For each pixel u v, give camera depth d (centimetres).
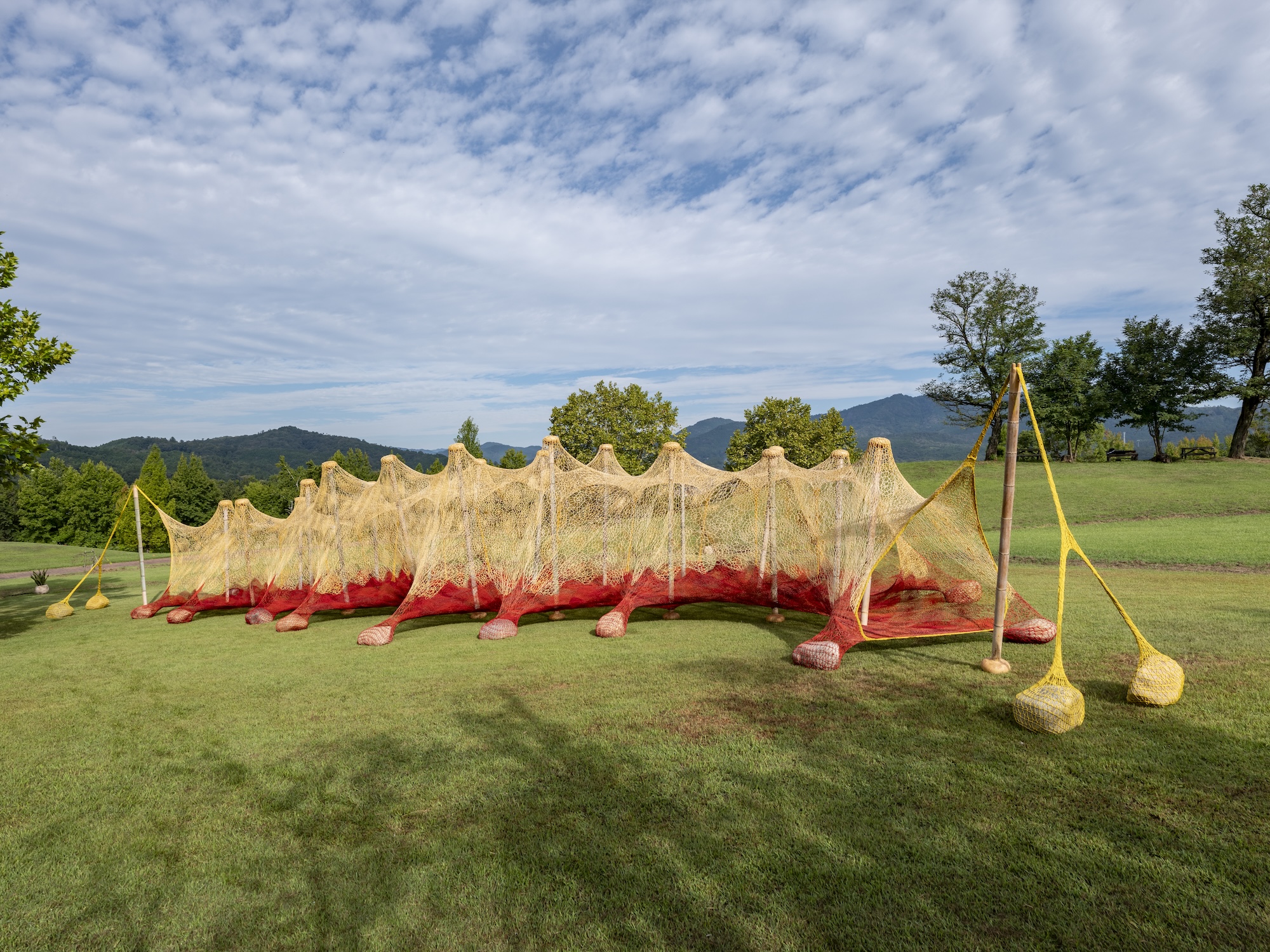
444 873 450
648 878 431
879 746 621
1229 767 543
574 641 1185
